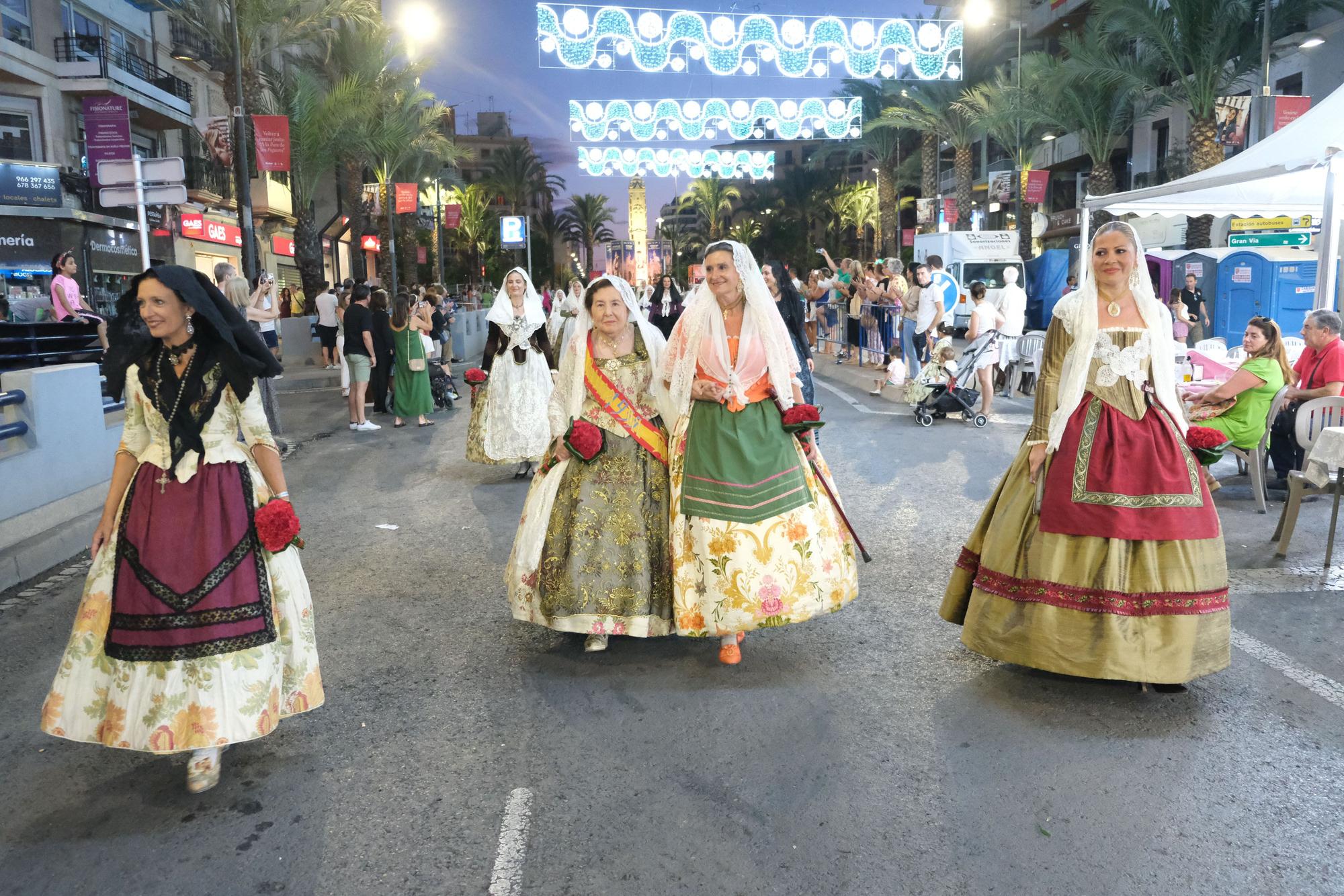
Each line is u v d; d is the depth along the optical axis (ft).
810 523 13.32
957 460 28.43
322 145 83.51
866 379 48.39
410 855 9.10
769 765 10.70
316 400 49.32
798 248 217.77
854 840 9.20
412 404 38.58
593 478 13.69
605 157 87.45
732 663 13.64
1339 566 17.61
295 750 11.32
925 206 131.75
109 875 8.89
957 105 119.96
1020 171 112.88
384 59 94.22
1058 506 12.05
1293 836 9.14
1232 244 69.62
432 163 140.05
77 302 37.14
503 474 28.48
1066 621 12.00
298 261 85.35
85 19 86.02
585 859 8.96
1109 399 12.05
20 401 20.70
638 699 12.57
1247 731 11.28
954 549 19.38
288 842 9.38
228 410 10.14
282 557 10.58
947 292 61.93
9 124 78.28
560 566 13.65
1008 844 9.07
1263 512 21.75
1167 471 11.85
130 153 53.47
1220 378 29.86
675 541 13.39
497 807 9.93
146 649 9.55
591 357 13.89
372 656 14.26
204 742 9.59
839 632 14.92
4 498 19.62
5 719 12.35
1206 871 8.60
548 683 13.14
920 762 10.68
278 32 73.77
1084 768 10.49
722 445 13.08
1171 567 11.80
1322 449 17.25
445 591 17.40
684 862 8.89
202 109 104.99
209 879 8.80
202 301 9.80
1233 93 98.02
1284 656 13.44
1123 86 91.04
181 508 9.75
